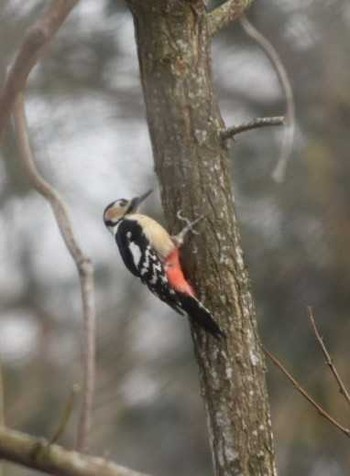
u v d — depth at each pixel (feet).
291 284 55.57
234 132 24.11
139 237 26.86
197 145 24.03
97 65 60.75
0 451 16.48
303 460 53.47
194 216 23.97
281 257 55.42
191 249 23.97
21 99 21.11
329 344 55.21
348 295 55.36
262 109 61.11
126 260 26.96
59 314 65.51
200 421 58.54
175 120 24.04
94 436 58.44
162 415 59.06
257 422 23.54
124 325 62.28
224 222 24.00
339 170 56.39
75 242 19.86
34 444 16.52
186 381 59.41
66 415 17.25
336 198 55.77
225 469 23.45
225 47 58.75
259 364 23.79
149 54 24.12
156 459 58.44
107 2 57.41
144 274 26.40
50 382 61.16
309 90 58.90
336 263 55.31
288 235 55.57
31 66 16.12
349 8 58.23
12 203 60.13
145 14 23.97
